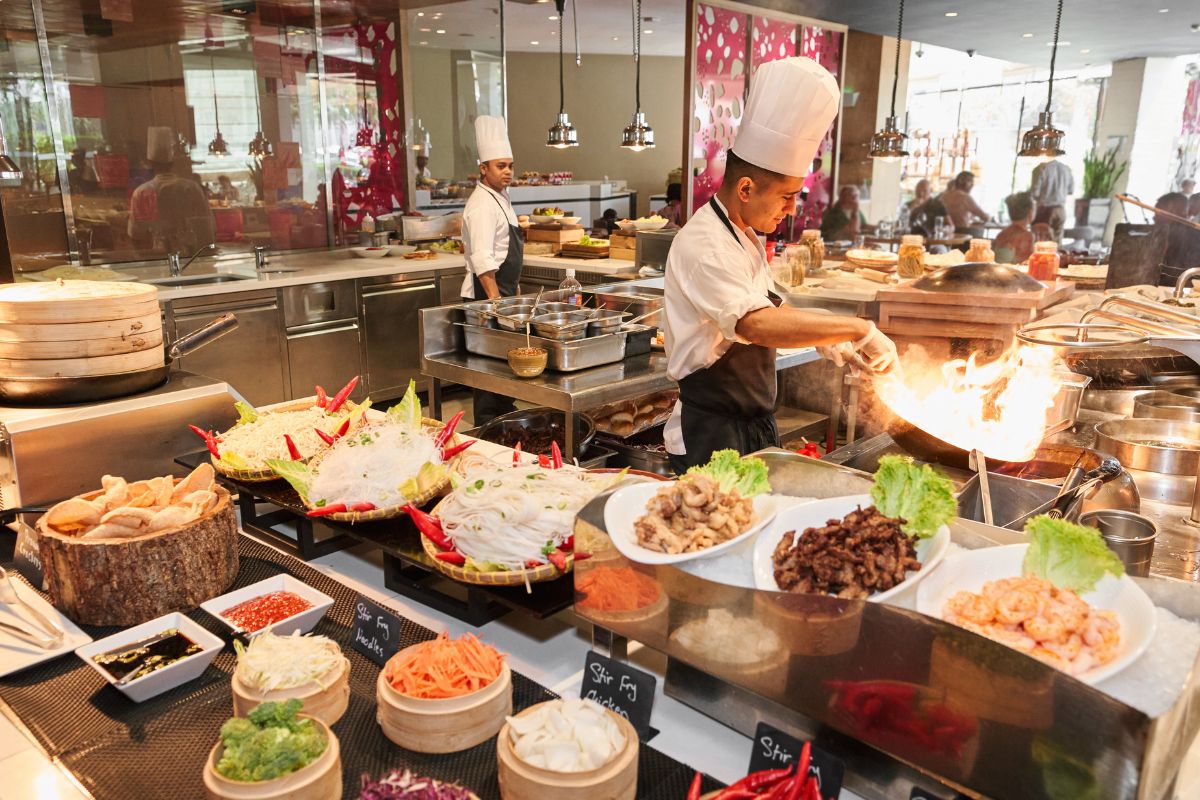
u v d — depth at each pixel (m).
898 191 11.05
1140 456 2.04
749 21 7.39
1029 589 1.08
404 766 1.21
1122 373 2.82
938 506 1.21
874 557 1.15
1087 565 1.11
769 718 1.27
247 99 6.51
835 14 7.86
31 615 1.58
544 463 1.88
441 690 1.24
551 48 13.70
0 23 5.19
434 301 6.68
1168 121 11.02
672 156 15.12
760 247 2.51
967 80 12.54
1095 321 3.20
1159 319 2.06
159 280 5.62
